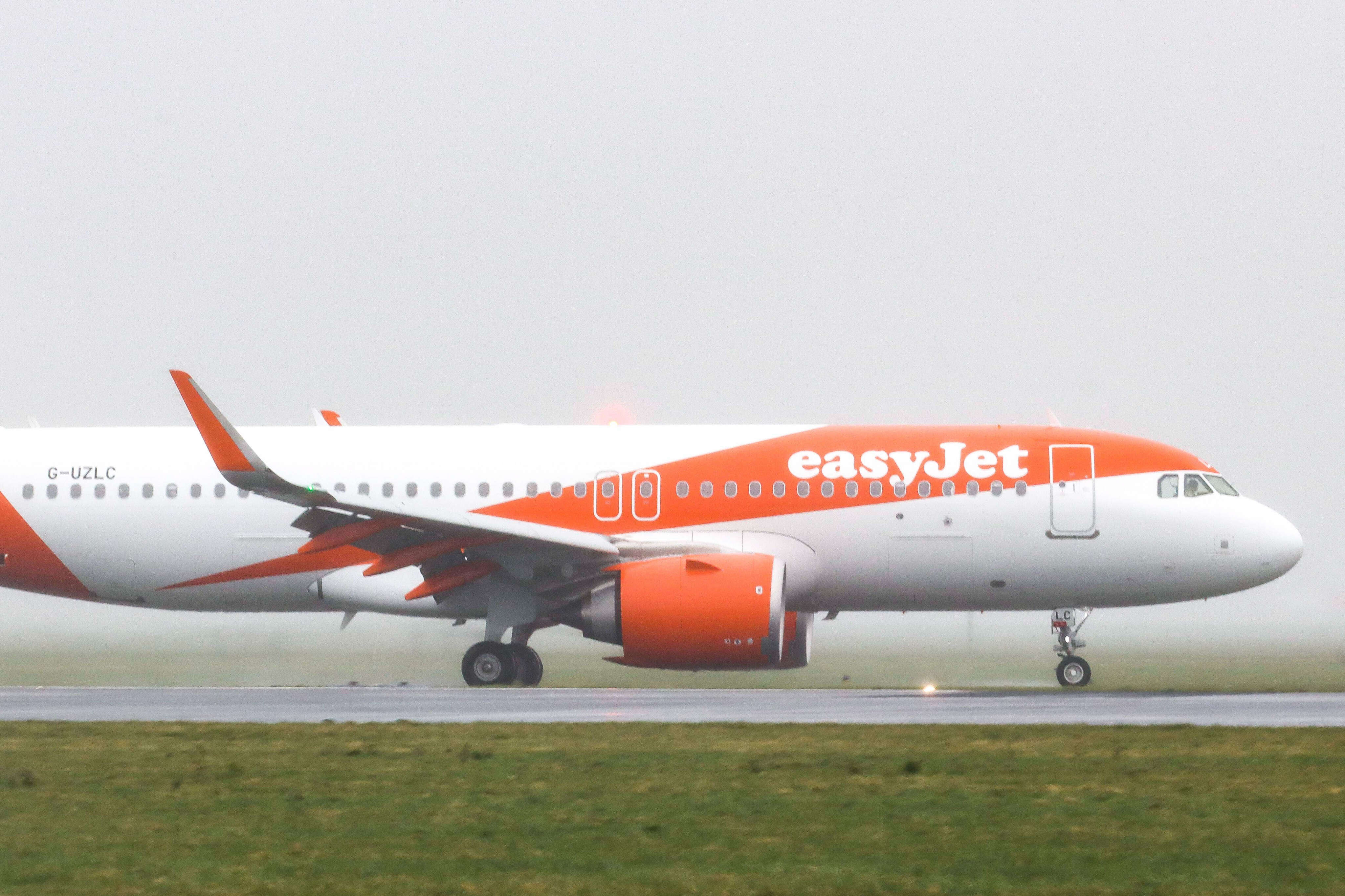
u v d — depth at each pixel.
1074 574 101.06
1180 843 43.38
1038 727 68.88
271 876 39.78
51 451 111.00
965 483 101.25
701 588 95.75
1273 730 67.44
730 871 40.22
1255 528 100.31
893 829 45.41
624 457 104.44
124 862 41.53
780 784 53.06
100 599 112.50
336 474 106.50
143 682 128.88
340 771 56.53
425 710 81.06
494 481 104.88
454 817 47.53
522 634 105.44
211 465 109.38
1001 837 44.25
